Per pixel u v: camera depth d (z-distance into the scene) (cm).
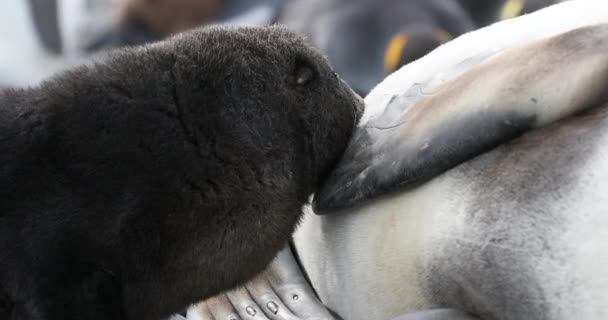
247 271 517
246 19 1280
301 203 537
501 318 403
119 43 1278
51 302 457
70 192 454
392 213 455
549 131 398
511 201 395
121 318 487
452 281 422
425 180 435
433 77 481
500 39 483
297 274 567
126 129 468
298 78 532
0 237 450
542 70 397
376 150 469
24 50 1245
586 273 368
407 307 461
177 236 474
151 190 463
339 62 1084
